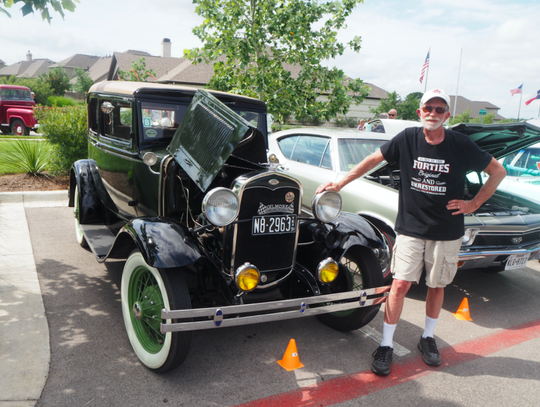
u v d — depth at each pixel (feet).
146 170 11.58
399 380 9.28
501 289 15.40
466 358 10.40
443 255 9.20
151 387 8.45
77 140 26.55
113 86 13.55
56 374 8.59
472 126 12.03
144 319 9.18
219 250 9.27
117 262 15.12
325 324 11.75
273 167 9.85
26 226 18.63
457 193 8.93
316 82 25.85
